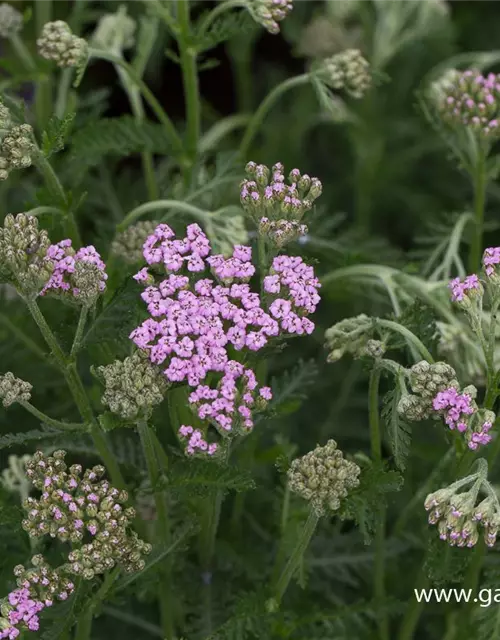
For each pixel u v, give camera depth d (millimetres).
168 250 607
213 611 682
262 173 618
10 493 688
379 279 702
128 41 785
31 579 599
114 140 709
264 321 597
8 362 743
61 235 681
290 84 710
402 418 620
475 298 614
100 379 609
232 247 675
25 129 630
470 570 672
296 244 706
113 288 681
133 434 729
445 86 712
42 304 732
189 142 721
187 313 595
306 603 703
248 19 689
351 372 810
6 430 731
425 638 749
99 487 606
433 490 667
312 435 807
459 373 688
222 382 592
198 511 673
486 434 602
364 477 619
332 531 725
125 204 799
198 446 595
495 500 597
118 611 727
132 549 607
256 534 723
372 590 744
